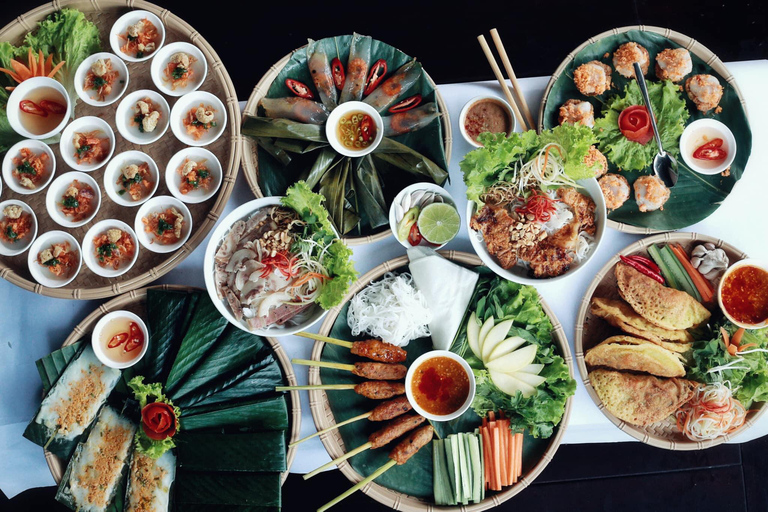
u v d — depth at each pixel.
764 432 1.12
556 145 1.05
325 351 1.09
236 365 1.07
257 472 1.06
